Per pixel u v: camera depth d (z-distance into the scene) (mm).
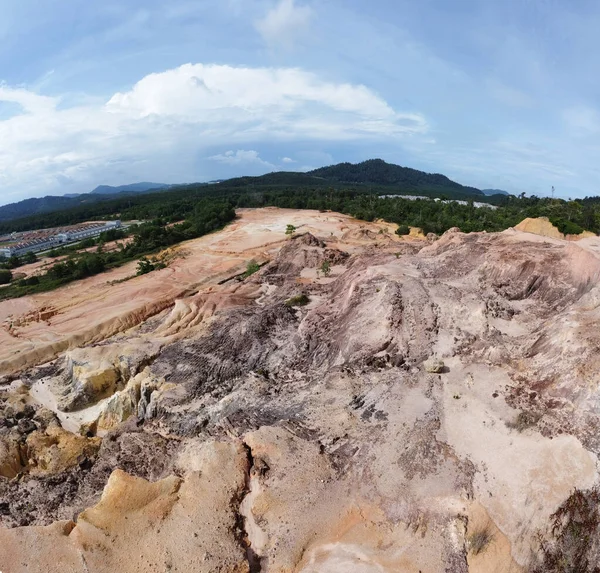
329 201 154500
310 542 21000
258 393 33781
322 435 26953
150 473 28531
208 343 44469
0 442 34438
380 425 26781
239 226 122250
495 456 23656
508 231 55812
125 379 43719
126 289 75562
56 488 30125
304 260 70938
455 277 46344
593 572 19953
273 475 23984
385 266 50375
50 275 86938
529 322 36281
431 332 34594
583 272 39250
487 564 19844
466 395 28031
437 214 115688
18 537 20406
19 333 61781
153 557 19922
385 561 19734
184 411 35188
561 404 25422
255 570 20281
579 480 21812
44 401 43875
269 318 46531
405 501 22125
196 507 22391
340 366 34375
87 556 19797
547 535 20562
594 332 27844
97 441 35688
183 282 77375
